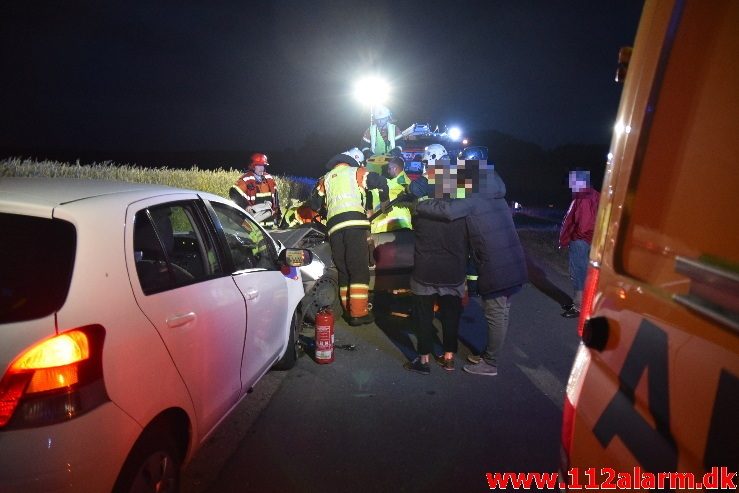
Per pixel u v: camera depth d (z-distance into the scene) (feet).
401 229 21.67
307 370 16.63
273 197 29.84
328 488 10.88
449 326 16.31
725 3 4.60
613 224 5.97
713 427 3.95
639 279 5.33
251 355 12.28
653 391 4.80
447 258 15.57
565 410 6.63
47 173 35.32
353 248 19.35
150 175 41.96
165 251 9.76
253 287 12.58
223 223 15.29
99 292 7.73
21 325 7.00
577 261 21.90
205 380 9.88
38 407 6.77
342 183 19.60
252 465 11.61
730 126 4.29
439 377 16.33
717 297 4.13
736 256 3.96
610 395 5.53
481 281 15.52
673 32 5.27
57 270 7.55
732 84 4.36
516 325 21.36
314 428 13.21
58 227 7.95
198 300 9.96
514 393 15.38
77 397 6.98
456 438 12.91
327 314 16.92
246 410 14.03
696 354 4.27
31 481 6.63
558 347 19.07
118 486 7.72
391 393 15.20
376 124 36.86
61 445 6.80
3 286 7.33
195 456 11.89
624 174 5.82
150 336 8.34
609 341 5.75
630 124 5.82
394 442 12.66
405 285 20.79
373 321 21.31
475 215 15.03
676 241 4.80
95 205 8.50
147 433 8.26
